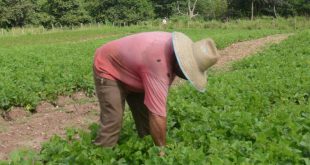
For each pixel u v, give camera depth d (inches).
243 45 1131.9
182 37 244.2
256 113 354.9
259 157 237.5
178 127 337.1
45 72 607.8
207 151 263.9
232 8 2810.0
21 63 729.0
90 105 539.8
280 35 1337.4
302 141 258.1
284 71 563.2
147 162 233.8
